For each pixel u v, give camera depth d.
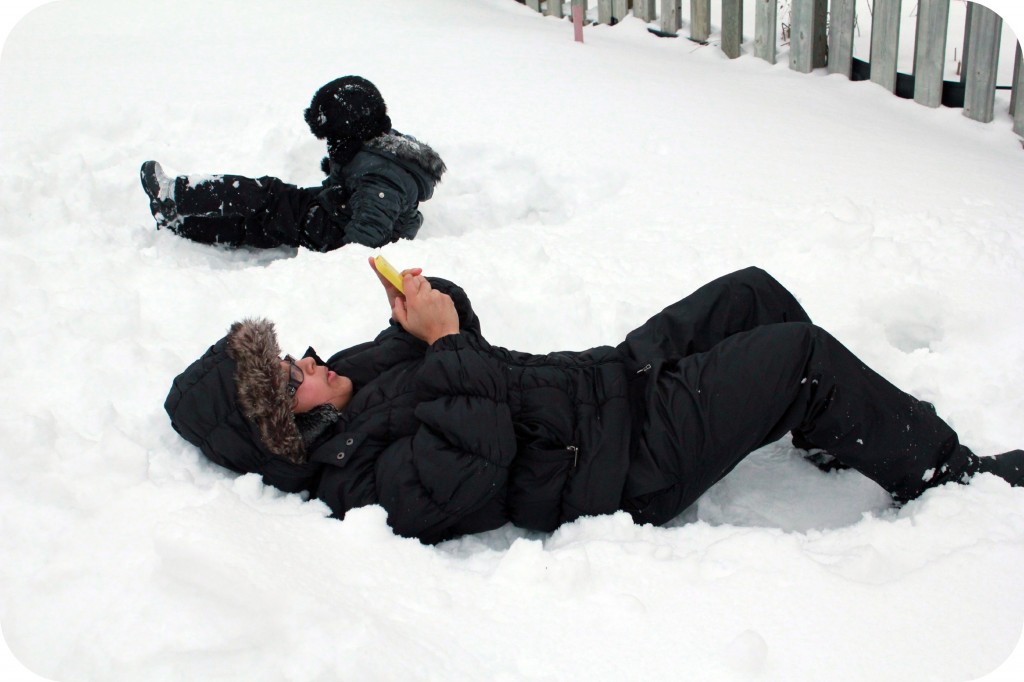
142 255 3.82
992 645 1.95
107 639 1.86
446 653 1.92
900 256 3.68
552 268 3.61
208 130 5.11
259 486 2.46
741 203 4.35
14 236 3.76
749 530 2.32
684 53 6.95
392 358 2.65
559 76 6.08
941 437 2.50
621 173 4.80
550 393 2.47
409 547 2.27
